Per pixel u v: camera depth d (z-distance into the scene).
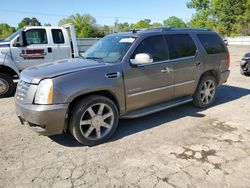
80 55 5.08
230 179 3.06
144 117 5.20
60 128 3.66
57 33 8.34
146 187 2.93
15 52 7.46
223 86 8.23
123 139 4.18
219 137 4.22
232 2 58.53
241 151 3.74
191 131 4.48
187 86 5.22
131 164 3.41
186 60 5.09
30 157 3.63
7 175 3.19
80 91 3.67
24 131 4.55
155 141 4.10
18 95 3.88
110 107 4.05
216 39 5.91
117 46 4.54
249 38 42.84
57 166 3.39
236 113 5.44
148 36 4.61
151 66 4.49
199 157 3.57
